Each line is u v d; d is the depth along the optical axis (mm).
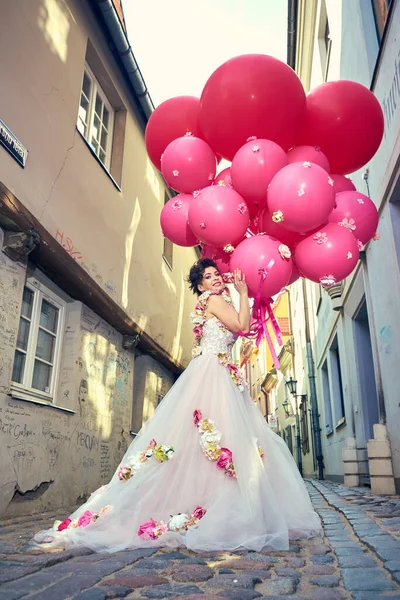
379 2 6129
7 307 4598
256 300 3219
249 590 1694
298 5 10812
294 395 18125
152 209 9945
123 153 8367
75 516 2766
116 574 1945
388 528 3137
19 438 4715
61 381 6109
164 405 3051
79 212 6352
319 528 2848
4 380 4492
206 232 3232
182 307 12430
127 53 7855
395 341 5738
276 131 3256
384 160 5750
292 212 2955
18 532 3461
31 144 5188
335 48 8648
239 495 2602
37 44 5535
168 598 1614
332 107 3418
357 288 7887
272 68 3156
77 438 6094
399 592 1650
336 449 11336
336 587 1771
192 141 3496
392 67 5184
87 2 7035
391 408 6191
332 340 11086
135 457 2850
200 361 3117
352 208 3396
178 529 2506
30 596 1620
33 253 5156
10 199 4461
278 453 3047
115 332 7738
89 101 7598
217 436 2738
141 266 8984
